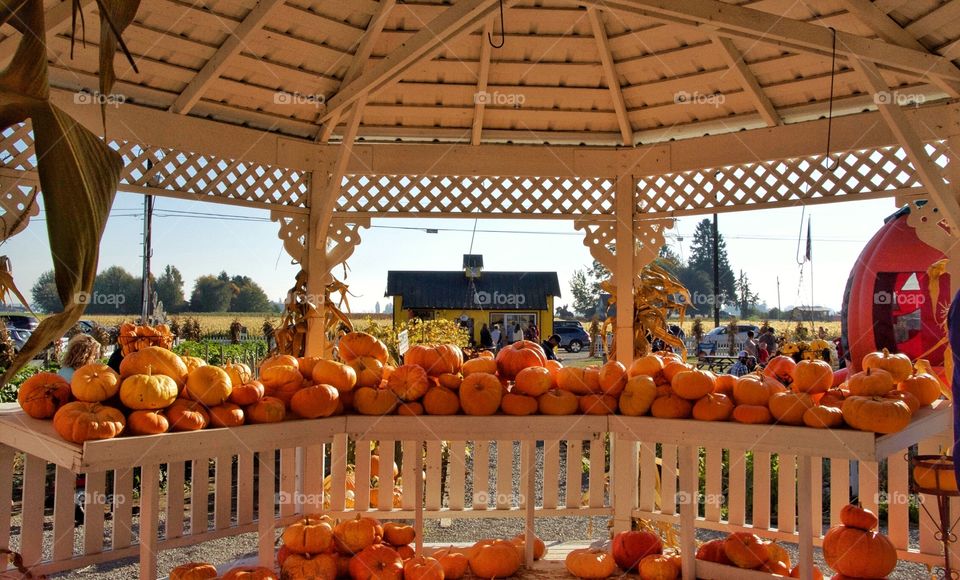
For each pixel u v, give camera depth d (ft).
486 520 17.69
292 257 14.84
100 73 3.58
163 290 87.97
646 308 15.28
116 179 3.52
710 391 9.73
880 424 8.55
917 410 9.91
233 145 13.93
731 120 14.70
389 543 10.68
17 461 20.52
